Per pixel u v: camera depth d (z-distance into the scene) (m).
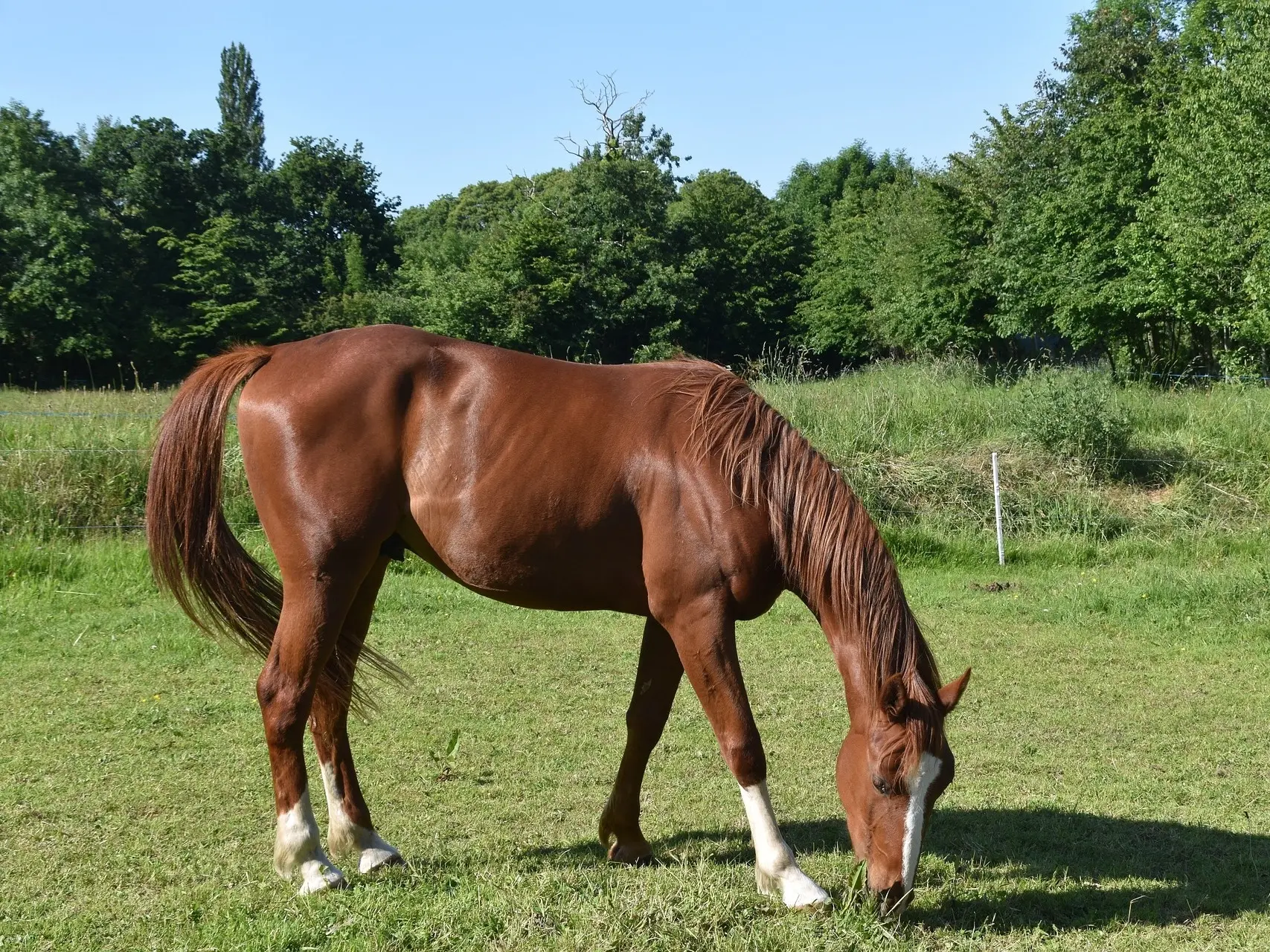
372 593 3.76
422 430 3.46
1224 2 19.45
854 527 3.21
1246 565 9.88
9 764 4.46
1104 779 4.67
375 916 3.01
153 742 4.81
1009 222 24.42
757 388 14.17
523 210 43.94
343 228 52.91
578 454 3.34
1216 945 3.05
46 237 35.44
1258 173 17.17
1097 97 24.38
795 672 6.48
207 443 3.62
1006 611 8.33
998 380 15.60
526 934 2.91
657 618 3.34
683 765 4.76
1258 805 4.34
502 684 6.04
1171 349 23.36
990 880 3.54
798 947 2.85
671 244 40.78
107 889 3.30
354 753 4.83
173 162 44.47
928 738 2.91
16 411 12.56
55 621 6.92
